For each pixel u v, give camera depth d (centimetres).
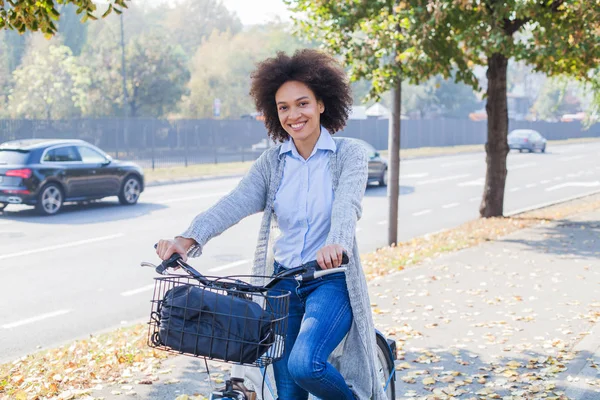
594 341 637
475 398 514
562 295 825
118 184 1805
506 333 674
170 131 3269
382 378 392
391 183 1238
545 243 1187
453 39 1188
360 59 1210
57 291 926
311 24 1300
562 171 2998
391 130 1234
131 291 927
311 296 326
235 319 272
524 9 1094
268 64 343
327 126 356
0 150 1634
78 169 1694
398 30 1194
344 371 335
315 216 337
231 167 3166
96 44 6044
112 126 3064
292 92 338
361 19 1244
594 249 1124
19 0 617
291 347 341
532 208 1808
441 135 5509
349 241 309
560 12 1207
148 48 5488
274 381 352
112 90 5303
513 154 4281
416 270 982
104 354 622
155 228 1447
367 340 330
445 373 565
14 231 1398
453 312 755
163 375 561
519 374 562
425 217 1631
